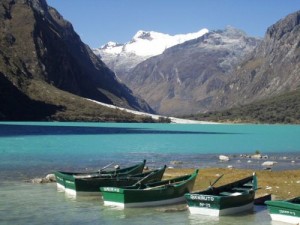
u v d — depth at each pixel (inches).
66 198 1615.4
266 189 1745.8
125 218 1355.8
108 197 1502.2
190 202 1407.5
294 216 1270.9
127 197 1464.1
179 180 1652.3
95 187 1664.6
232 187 1523.1
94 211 1438.2
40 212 1422.2
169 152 3580.2
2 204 1520.7
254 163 2847.0
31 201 1568.7
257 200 1524.4
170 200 1539.1
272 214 1314.0
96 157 3058.6
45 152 3297.2
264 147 4286.4
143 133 6692.9
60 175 1760.6
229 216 1376.7
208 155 3385.8
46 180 1945.1
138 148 3902.6
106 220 1337.4
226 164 2755.9
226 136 6407.5
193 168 2476.6
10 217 1362.0
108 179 1665.8
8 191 1733.5
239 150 3905.0
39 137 4980.3
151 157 3174.2
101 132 6535.4
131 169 1918.1
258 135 6815.9
